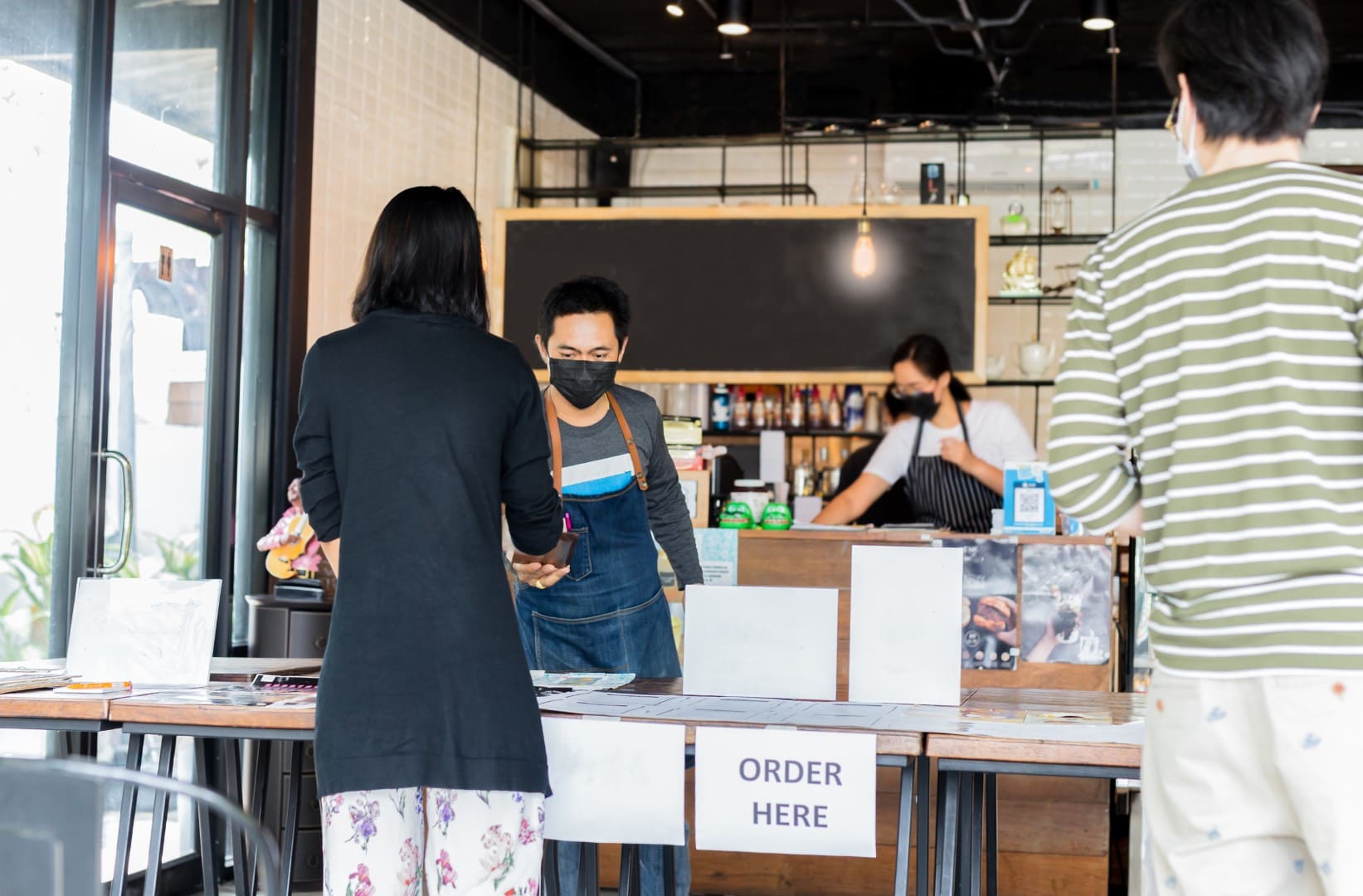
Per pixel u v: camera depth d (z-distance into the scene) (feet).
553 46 26.04
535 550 7.95
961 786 8.48
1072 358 5.64
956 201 25.99
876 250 20.84
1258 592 4.95
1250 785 5.02
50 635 13.19
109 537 13.83
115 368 14.14
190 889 14.88
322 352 7.16
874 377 20.62
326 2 17.67
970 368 20.47
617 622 10.23
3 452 12.64
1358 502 4.89
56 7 13.25
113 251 13.85
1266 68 5.24
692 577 11.07
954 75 27.22
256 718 8.04
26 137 12.87
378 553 6.87
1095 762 7.04
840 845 7.38
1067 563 13.23
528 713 6.98
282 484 16.71
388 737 6.72
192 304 15.37
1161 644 5.31
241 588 16.43
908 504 18.85
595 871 8.81
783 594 8.85
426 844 7.34
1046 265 26.68
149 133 14.75
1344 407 4.93
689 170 28.50
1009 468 13.51
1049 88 26.84
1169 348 5.26
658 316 21.22
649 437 10.47
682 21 25.52
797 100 27.89
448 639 6.82
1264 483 4.96
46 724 8.41
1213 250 5.20
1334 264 4.98
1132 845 10.59
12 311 12.74
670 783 7.64
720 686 8.86
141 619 9.37
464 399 7.02
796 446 26.86
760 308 21.02
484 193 23.07
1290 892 5.05
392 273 7.26
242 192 16.10
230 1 16.17
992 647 13.29
